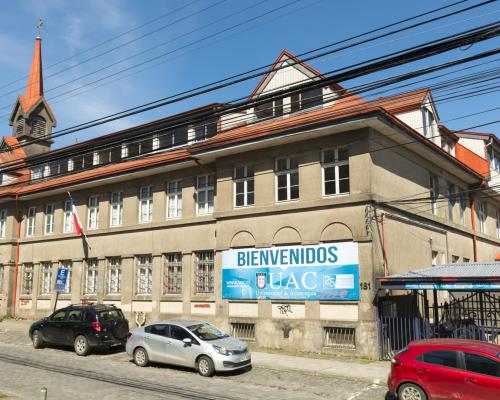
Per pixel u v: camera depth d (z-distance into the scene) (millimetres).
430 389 10922
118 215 27188
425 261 21953
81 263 28141
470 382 10508
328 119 18531
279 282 19781
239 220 21391
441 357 11055
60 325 19422
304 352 18719
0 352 19203
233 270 21172
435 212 23875
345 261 18312
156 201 25344
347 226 18484
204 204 23688
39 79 40344
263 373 15398
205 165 23391
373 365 16266
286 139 19781
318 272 18875
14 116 40000
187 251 23656
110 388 12961
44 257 30266
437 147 22328
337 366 16125
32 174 33594
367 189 18172
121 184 27062
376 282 17781
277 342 19484
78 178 27953
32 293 30484
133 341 16781
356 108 18984
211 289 22750
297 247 19531
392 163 20172
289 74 21875
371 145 18641
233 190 21953
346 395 12711
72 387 13016
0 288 31938
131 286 25500
